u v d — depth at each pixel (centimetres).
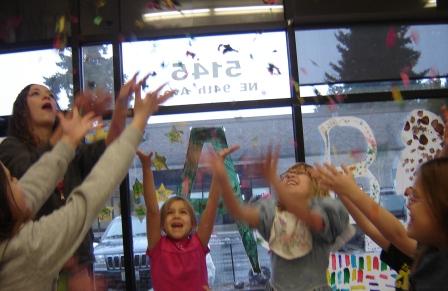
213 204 203
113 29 322
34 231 93
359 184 308
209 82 315
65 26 320
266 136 311
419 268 110
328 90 312
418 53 317
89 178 100
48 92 177
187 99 315
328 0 318
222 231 309
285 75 314
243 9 321
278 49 317
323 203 162
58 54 323
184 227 200
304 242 159
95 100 157
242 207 164
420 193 109
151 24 322
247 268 306
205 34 317
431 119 311
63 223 94
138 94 125
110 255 306
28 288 92
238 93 314
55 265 93
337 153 309
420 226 108
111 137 147
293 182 162
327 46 315
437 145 310
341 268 298
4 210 93
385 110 313
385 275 295
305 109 311
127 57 319
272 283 163
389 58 316
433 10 317
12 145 159
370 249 297
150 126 314
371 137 310
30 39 328
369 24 317
